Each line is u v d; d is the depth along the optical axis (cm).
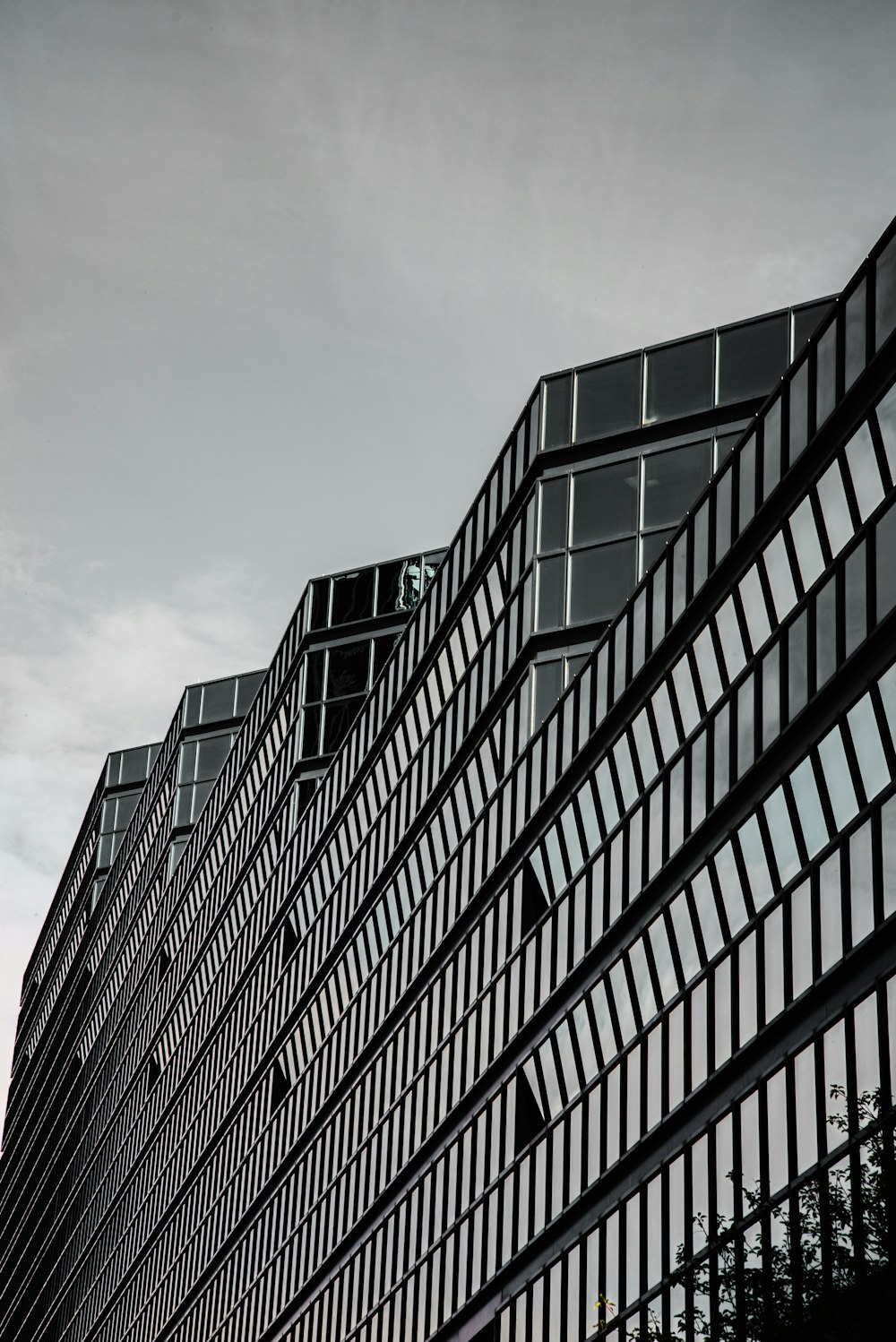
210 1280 9081
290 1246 7569
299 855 8344
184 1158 10231
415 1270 5756
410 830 6544
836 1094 2989
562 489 5441
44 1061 17475
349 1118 6938
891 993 2875
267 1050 8531
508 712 5522
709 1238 3428
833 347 3384
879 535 3102
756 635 3644
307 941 8000
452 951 5844
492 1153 5138
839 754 3172
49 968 18175
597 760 4600
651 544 5216
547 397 5581
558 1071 4659
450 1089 5662
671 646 4147
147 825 13012
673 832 4025
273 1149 8150
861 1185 2803
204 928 10450
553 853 4912
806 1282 2717
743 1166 3384
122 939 13550
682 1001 3850
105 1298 12175
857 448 3231
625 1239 3978
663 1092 3900
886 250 3198
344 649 8612
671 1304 3638
